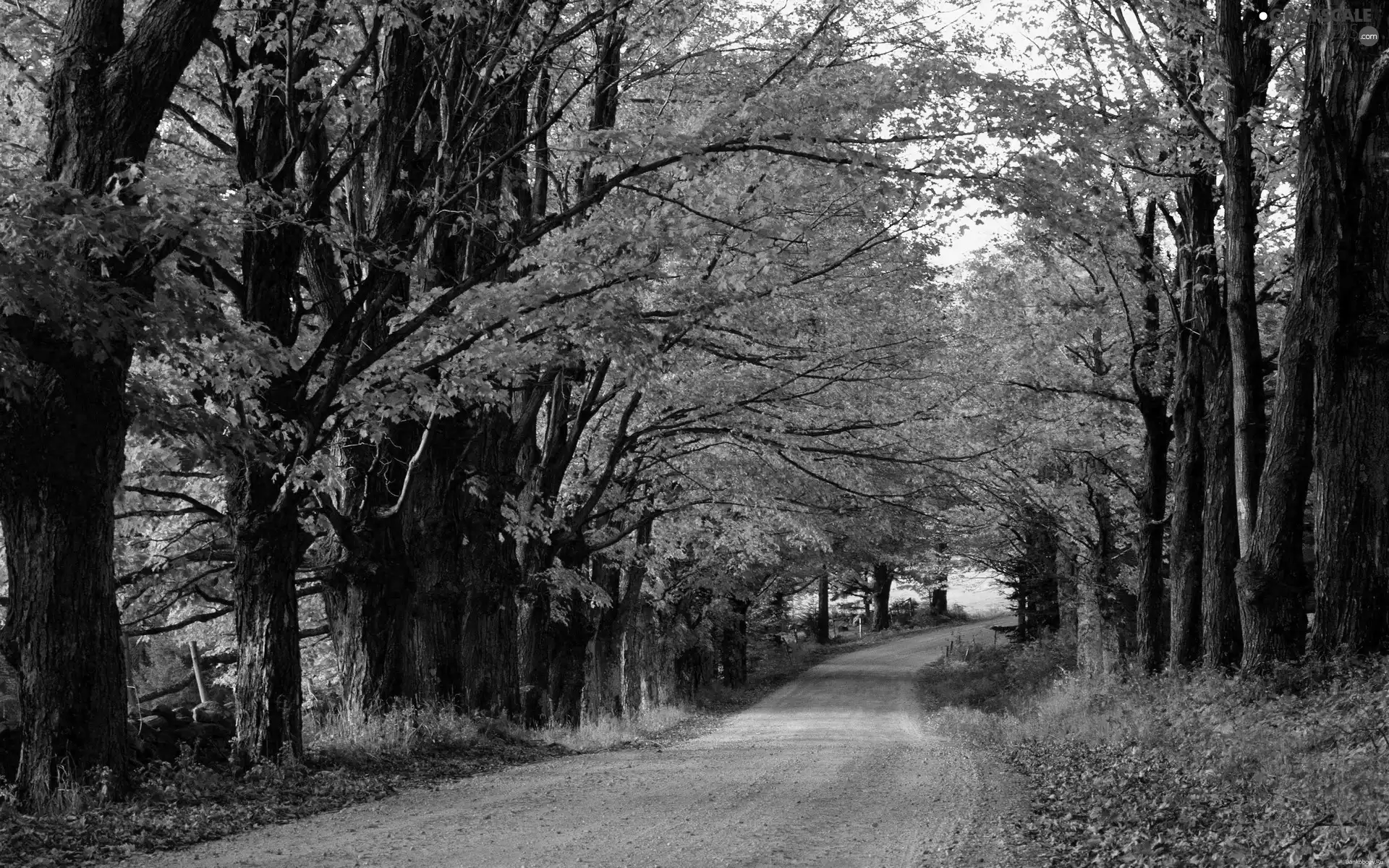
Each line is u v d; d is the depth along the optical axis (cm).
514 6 1462
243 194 1237
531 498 2073
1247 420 1653
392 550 1677
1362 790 834
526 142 1420
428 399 1447
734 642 5194
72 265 984
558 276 1394
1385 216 1441
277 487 1446
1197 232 1945
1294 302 1501
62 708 1084
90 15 1117
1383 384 1441
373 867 815
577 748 2017
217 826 1005
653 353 1484
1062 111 1391
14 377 947
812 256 1964
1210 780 1073
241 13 1392
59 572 1086
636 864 829
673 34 1858
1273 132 1722
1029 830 983
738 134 1357
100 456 1102
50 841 912
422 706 1750
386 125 1482
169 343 1084
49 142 1112
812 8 1944
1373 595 1444
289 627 1402
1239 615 1844
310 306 1588
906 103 1434
